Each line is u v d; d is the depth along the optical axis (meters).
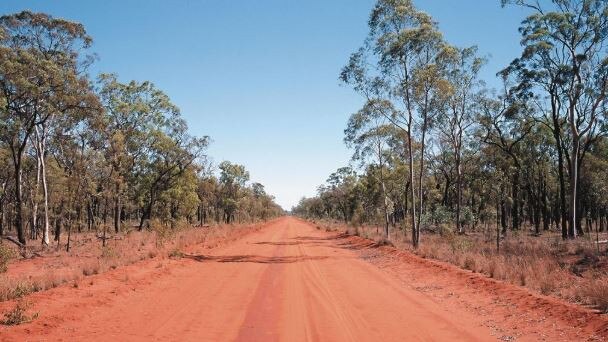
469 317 10.02
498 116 43.03
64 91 27.14
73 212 27.45
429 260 19.08
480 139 46.84
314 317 9.95
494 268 14.20
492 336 8.51
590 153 50.22
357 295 12.64
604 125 36.75
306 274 16.86
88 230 47.28
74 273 13.92
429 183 58.53
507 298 11.23
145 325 8.99
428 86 26.56
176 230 29.39
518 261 16.83
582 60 32.06
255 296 12.39
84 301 10.41
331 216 99.94
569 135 47.00
